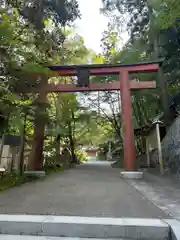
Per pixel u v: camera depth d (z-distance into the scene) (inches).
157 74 418.6
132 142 287.1
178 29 356.8
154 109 490.3
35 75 282.2
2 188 198.1
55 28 359.6
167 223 97.7
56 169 401.7
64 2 358.3
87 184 227.5
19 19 277.0
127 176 273.3
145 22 447.8
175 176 285.7
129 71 310.8
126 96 300.7
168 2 313.7
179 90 404.8
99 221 101.2
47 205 135.3
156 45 404.8
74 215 113.0
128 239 94.0
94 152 1512.1
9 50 221.1
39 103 286.8
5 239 92.7
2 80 234.1
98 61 440.5
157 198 156.9
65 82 383.9
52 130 366.9
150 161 450.6
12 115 236.8
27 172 289.4
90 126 701.9
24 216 109.7
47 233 98.8
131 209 125.3
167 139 347.3
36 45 278.7
